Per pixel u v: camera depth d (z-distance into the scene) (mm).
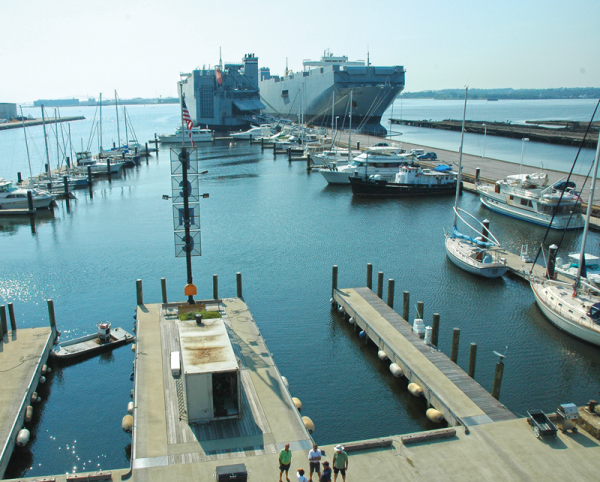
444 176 84562
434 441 21766
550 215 62906
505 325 37875
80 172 103500
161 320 33969
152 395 25141
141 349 29922
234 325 33125
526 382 30641
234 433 22203
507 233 61875
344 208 76562
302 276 47906
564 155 129750
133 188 96188
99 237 61875
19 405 25859
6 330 33625
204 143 174000
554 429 21859
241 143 173250
